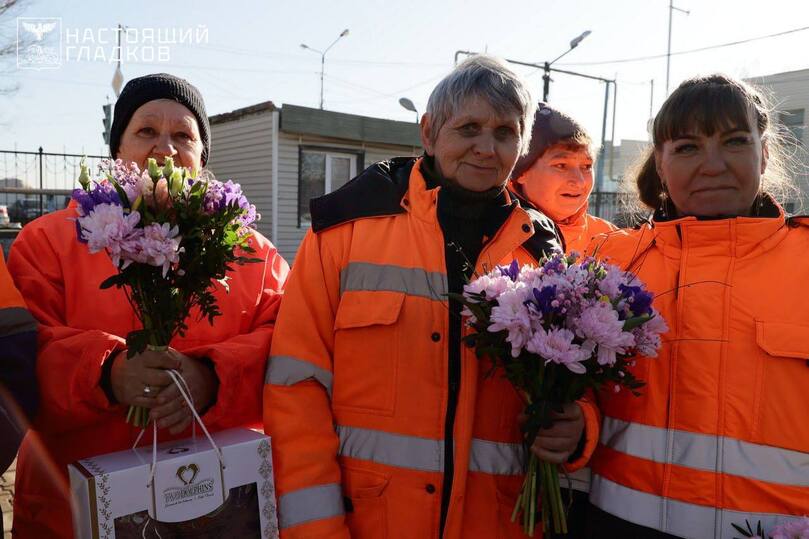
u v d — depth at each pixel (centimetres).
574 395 172
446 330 184
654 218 200
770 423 165
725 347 171
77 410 172
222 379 179
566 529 177
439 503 177
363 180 204
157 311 167
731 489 166
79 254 195
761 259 175
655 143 191
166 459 153
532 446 176
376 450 182
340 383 188
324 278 194
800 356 162
